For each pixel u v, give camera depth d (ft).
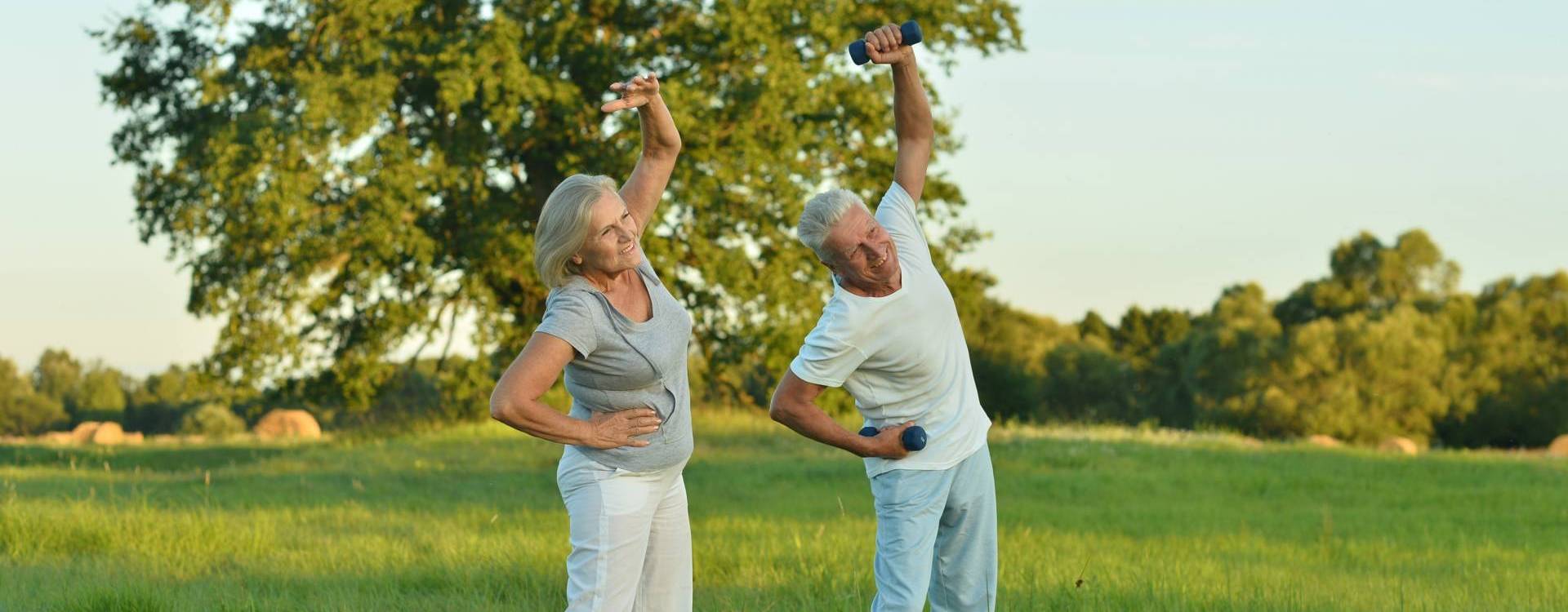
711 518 32.55
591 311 11.57
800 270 67.72
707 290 67.82
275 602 18.52
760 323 66.44
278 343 67.62
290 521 30.07
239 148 62.08
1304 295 178.50
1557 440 88.58
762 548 24.98
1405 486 44.55
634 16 70.44
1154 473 46.85
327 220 65.16
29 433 235.20
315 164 62.80
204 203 66.18
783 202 64.49
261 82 67.36
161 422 224.33
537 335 11.50
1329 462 51.37
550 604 19.11
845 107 68.44
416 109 70.90
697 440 61.87
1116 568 23.06
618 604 12.06
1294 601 19.33
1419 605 19.80
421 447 57.57
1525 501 40.32
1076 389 165.27
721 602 18.90
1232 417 150.41
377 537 26.73
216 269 68.80
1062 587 19.65
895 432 13.61
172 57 71.77
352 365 70.69
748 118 65.36
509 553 23.70
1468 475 47.85
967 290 76.43
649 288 12.17
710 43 68.08
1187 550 27.73
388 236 62.85
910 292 13.48
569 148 68.18
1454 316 159.53
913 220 14.49
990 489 14.21
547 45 66.90
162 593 18.53
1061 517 34.60
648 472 12.15
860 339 13.34
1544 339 155.63
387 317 68.33
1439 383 151.53
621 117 66.44
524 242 65.21
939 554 14.40
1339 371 150.10
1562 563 26.66
